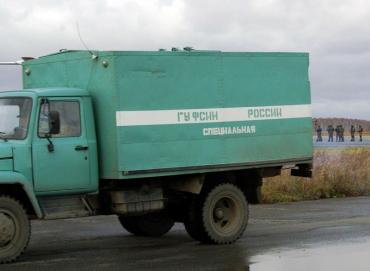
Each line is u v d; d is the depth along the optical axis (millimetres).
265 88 12680
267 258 10383
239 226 12344
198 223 12172
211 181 12430
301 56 13172
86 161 11039
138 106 11203
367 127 71312
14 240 10289
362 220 14844
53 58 12125
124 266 10047
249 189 12953
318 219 15203
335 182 20500
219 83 12109
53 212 10914
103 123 11188
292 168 13570
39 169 10555
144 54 11266
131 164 11102
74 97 11031
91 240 12906
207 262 10281
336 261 9938
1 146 10297
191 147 11742
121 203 11453
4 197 10219
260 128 12594
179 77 11656
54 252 11484
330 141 53312
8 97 10969
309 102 13266
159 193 11898
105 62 11070
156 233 13320
